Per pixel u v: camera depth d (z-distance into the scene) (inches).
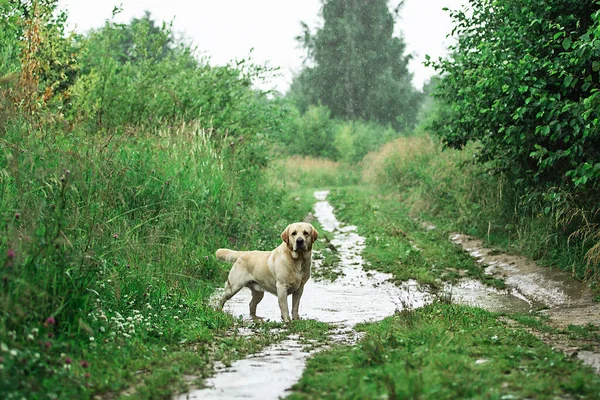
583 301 380.8
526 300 412.2
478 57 533.0
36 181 307.1
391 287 456.8
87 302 257.0
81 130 461.7
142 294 322.7
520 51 464.1
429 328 270.2
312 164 1728.6
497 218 627.2
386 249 603.5
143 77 727.1
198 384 203.9
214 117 746.8
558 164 500.1
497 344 251.6
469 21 564.4
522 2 461.4
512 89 446.0
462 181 755.4
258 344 271.3
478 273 501.0
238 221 548.1
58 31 563.2
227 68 777.6
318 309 380.5
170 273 382.0
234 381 208.1
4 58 429.1
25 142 329.1
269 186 860.6
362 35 2623.0
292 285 340.8
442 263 538.3
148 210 440.1
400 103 2598.4
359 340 273.4
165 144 536.7
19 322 217.2
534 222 530.9
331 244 664.4
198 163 541.0
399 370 202.2
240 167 684.1
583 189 447.8
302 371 220.7
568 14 447.8
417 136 1234.6
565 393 183.9
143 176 461.4
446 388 181.3
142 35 783.7
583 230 458.0
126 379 209.5
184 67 789.9
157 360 232.7
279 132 919.0
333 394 182.9
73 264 258.1
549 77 441.7
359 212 906.1
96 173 358.9
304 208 954.7
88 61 698.2
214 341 280.2
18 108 365.7
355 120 2554.1
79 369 210.2
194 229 483.2
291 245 335.9
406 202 964.0
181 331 285.7
